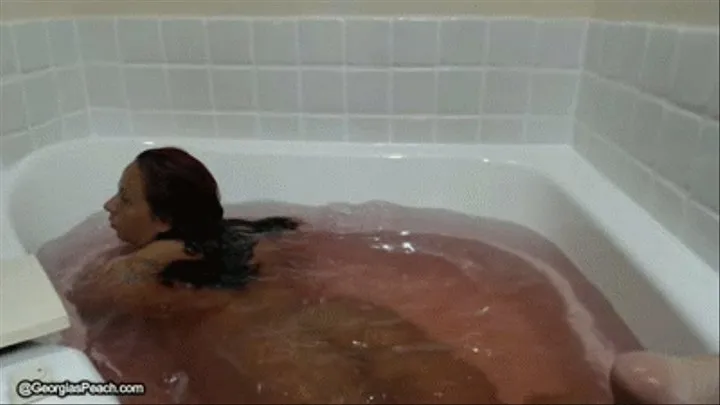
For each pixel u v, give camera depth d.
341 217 1.44
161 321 1.04
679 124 1.03
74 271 1.24
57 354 0.86
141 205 1.15
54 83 1.48
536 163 1.39
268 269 1.21
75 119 1.54
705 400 0.78
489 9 1.40
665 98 1.07
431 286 1.20
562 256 1.24
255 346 0.98
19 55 1.40
